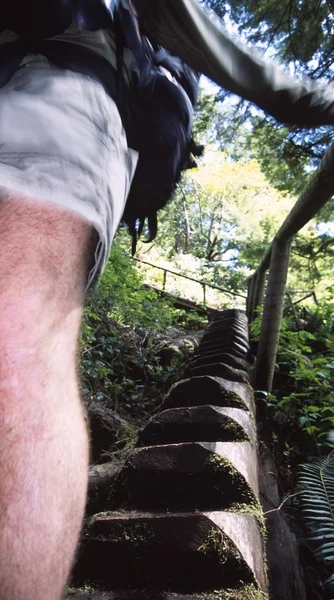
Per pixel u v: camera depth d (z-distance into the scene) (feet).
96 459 7.70
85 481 1.40
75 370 1.55
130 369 13.75
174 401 6.32
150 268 39.70
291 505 5.88
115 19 2.11
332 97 2.35
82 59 1.97
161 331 18.58
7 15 1.84
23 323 1.35
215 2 14.08
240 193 56.70
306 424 7.79
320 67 14.25
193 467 4.36
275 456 7.24
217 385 6.28
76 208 1.64
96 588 3.39
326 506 5.26
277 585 4.00
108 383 11.28
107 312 14.78
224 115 17.90
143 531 3.61
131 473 4.44
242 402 6.14
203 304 27.61
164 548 3.50
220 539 3.44
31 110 1.72
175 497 4.25
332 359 9.57
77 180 1.69
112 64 2.11
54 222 1.57
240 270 55.77
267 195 56.65
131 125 2.30
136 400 11.90
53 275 1.49
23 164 1.61
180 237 68.74
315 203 5.76
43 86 1.82
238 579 3.31
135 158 2.39
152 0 2.11
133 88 2.30
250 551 3.51
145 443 5.31
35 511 1.17
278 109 2.29
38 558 1.14
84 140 1.79
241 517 3.76
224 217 61.93
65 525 1.25
